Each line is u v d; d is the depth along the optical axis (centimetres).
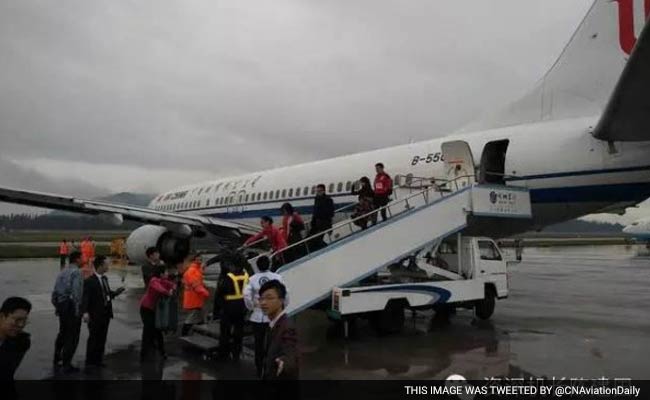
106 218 1889
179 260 1886
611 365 855
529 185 1443
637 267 3347
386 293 1120
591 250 6688
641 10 1366
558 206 1416
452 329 1200
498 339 1080
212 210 2666
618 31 1404
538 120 1541
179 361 928
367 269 1140
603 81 1418
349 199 1909
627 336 1105
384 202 1391
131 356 969
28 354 983
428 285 1183
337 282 1097
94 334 891
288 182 2203
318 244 1325
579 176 1359
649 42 779
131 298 1806
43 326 1270
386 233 1176
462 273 1314
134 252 1922
